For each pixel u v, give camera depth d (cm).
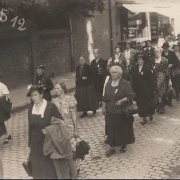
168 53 1240
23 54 1733
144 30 2703
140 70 970
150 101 989
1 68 1611
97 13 2305
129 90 747
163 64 1075
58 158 577
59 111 645
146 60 1077
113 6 2450
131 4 2520
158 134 912
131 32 2638
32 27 1703
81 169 699
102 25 2364
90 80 1101
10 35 1619
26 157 782
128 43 1480
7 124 1075
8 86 1650
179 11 2761
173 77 1256
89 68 1098
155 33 2830
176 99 1291
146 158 751
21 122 1098
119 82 753
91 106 1103
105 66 1197
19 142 893
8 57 1647
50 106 595
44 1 1295
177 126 979
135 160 741
